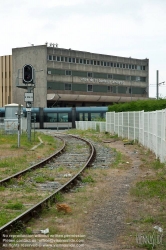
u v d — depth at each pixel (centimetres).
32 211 857
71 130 5484
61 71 8725
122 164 1762
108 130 4288
